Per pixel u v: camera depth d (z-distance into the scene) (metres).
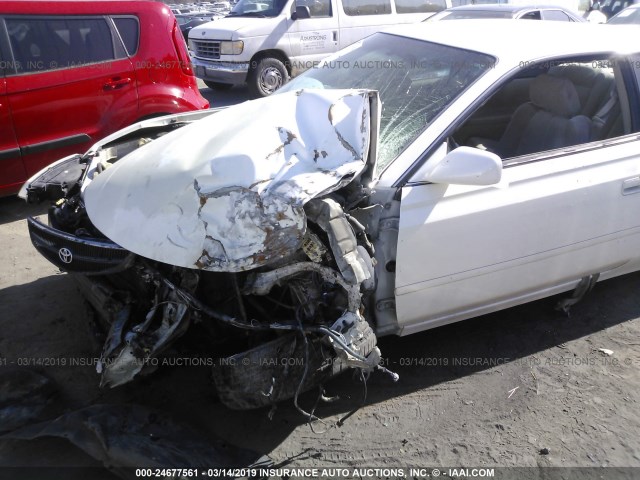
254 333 2.59
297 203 2.15
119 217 2.38
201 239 2.18
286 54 9.27
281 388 2.48
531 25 3.43
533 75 3.24
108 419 2.42
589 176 2.89
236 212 2.18
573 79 3.27
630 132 3.16
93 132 4.91
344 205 2.43
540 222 2.81
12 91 4.46
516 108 3.42
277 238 2.16
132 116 5.08
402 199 2.50
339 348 2.35
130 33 5.02
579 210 2.89
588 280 3.26
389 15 9.85
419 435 2.64
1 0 4.45
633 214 3.08
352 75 3.37
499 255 2.78
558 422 2.72
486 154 2.41
